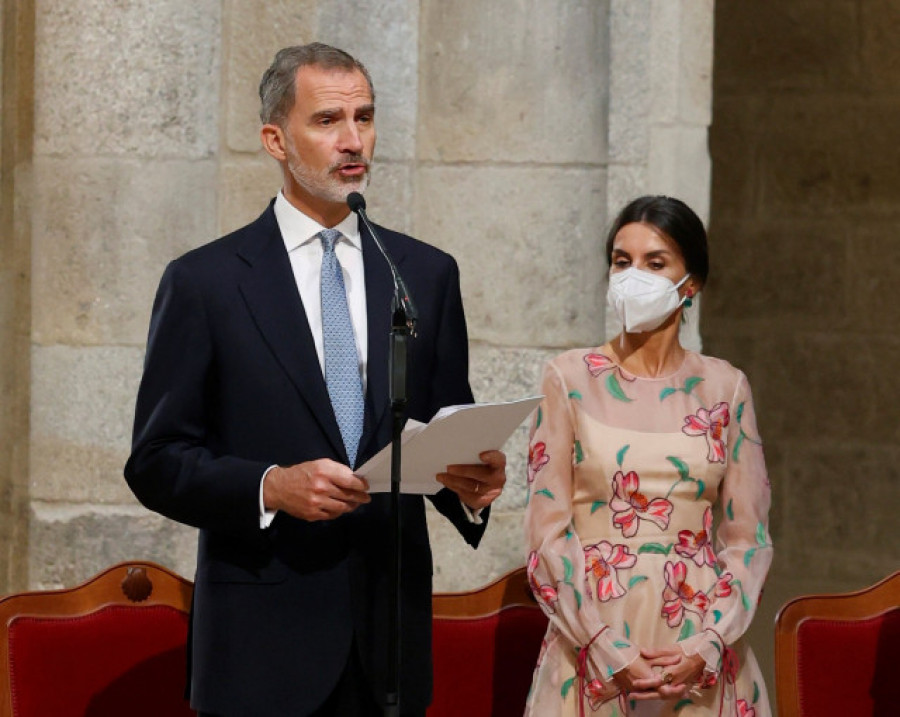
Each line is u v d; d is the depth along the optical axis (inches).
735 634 225.8
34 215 306.2
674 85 296.5
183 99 303.7
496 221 306.8
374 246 212.2
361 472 185.6
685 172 298.0
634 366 240.2
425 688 201.8
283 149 207.3
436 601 265.7
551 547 228.7
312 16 304.5
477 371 307.7
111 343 304.5
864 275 425.1
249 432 200.8
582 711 224.5
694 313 303.9
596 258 305.4
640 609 226.2
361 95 204.7
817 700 259.6
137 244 304.0
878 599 264.4
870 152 423.2
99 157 303.3
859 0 421.1
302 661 196.5
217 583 199.9
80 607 258.7
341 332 205.2
